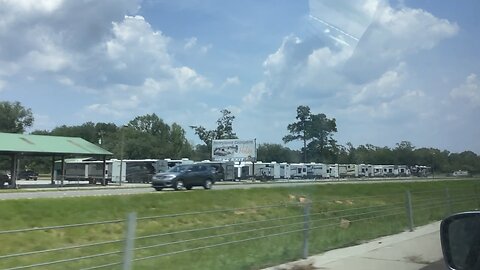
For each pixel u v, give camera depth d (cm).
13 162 4297
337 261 1019
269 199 2636
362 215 1597
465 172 3831
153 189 3688
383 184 3944
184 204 2238
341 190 3238
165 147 11706
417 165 8456
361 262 1008
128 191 3297
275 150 8619
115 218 1834
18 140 4509
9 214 1596
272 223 1480
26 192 3117
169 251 1075
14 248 1211
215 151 7388
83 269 845
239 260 1010
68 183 5638
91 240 1416
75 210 1819
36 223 1584
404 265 974
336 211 1562
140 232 1446
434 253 1112
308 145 5159
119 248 1227
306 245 1068
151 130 12838
